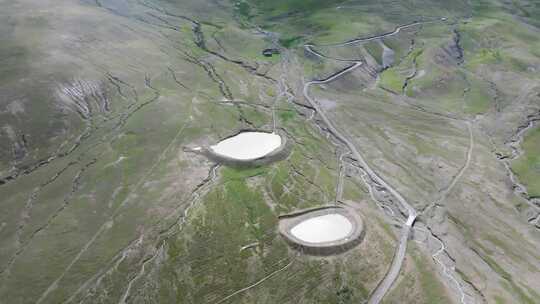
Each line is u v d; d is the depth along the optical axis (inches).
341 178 3154.5
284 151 3240.7
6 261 2347.4
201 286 2267.5
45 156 3046.3
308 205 2807.6
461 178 3336.6
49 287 2228.1
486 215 3031.5
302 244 2480.3
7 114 3164.4
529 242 2856.8
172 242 2453.2
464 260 2655.0
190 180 2869.1
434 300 2289.6
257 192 2827.3
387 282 2357.3
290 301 2250.2
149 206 2669.8
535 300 2434.8
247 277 2329.0
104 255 2383.1
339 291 2301.9
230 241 2487.7
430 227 2866.6
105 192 2768.2
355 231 2591.0
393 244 2605.8
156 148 3139.8
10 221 2573.8
